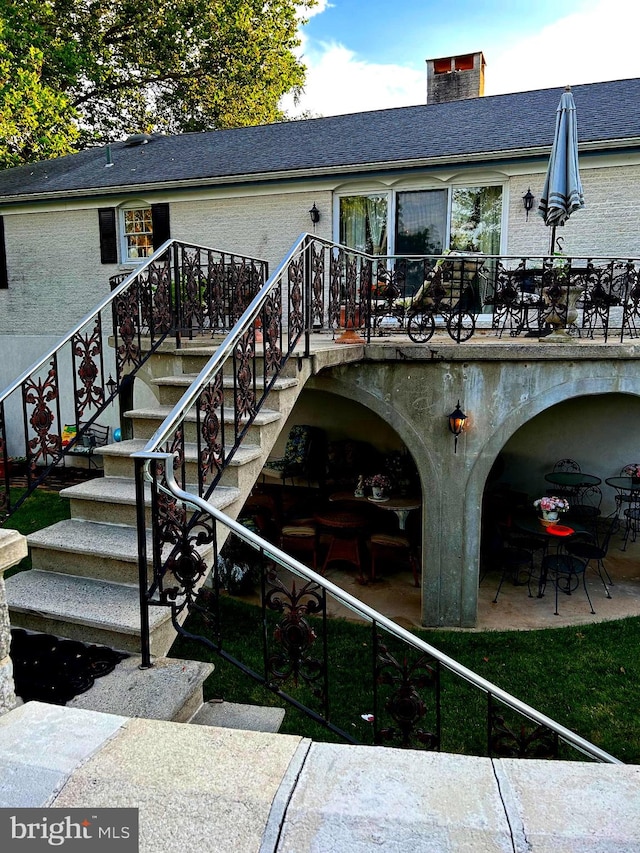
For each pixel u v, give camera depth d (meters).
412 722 2.26
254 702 4.29
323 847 1.08
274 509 7.54
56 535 3.14
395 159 8.27
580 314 7.50
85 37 18.30
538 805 1.17
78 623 2.61
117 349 4.15
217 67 19.69
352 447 8.72
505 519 7.16
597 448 8.28
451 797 1.19
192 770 1.29
